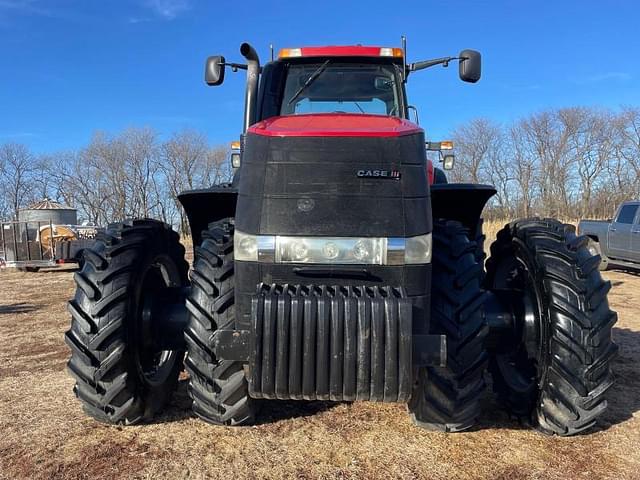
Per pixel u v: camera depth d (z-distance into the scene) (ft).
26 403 12.65
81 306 10.32
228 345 8.62
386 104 14.96
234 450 9.99
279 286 8.79
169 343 11.48
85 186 148.46
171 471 9.22
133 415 10.89
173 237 13.14
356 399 8.29
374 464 9.43
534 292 10.99
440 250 10.36
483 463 9.46
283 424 11.17
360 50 14.73
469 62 13.96
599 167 122.72
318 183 9.15
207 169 148.77
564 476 9.00
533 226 11.74
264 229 9.04
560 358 10.09
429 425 10.36
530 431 10.84
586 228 41.29
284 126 9.94
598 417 11.42
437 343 8.47
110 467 9.38
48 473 9.18
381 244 8.92
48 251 50.90
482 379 10.17
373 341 8.13
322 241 8.94
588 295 10.14
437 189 11.19
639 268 35.96
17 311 26.96
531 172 129.70
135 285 10.65
